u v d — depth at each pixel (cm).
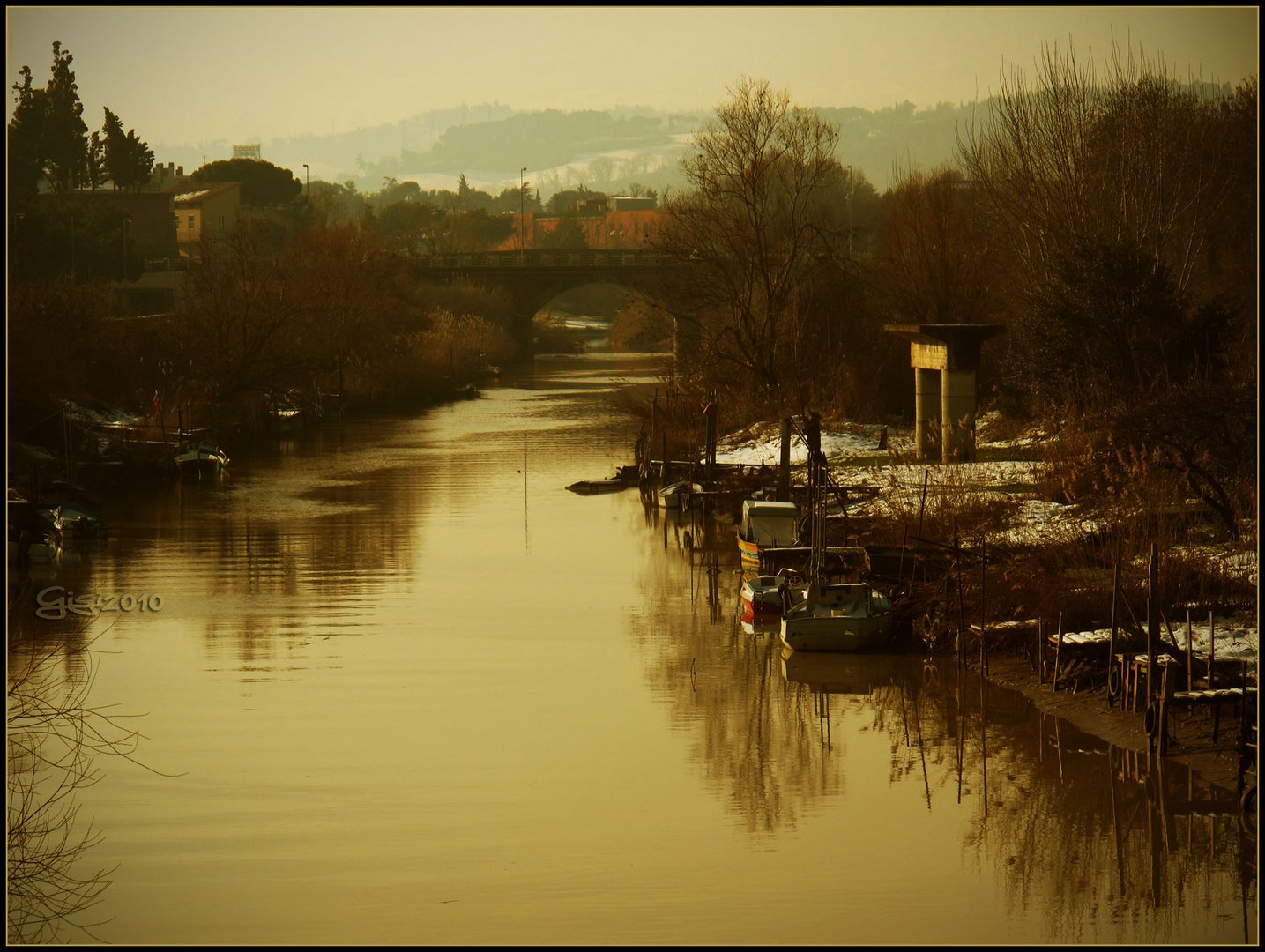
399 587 6334
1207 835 3222
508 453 11538
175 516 8431
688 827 3366
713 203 11356
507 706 4416
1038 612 4562
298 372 14138
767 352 11081
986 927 2798
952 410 7562
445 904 2945
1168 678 3534
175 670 4869
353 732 4144
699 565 6900
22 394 9738
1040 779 3588
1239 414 5247
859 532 6009
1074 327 7075
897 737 4031
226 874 3119
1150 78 8912
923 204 11212
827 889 2998
